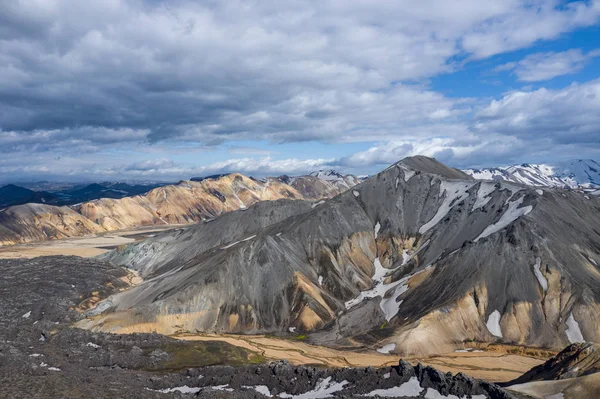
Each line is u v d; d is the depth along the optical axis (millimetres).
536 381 73062
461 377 69312
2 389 63594
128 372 90000
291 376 81500
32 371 77000
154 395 70500
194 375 87875
